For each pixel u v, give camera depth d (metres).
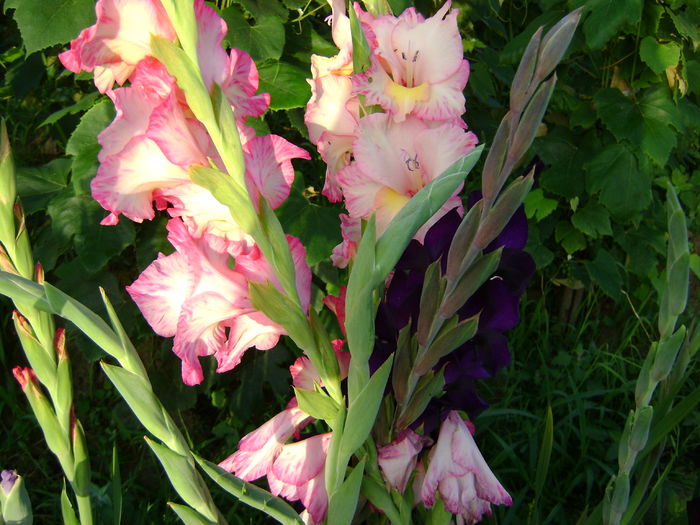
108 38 0.56
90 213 1.80
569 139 2.64
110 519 1.70
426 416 0.70
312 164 2.31
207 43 0.57
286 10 1.88
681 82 2.53
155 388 2.07
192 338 0.62
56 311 0.60
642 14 2.47
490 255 0.58
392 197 0.69
